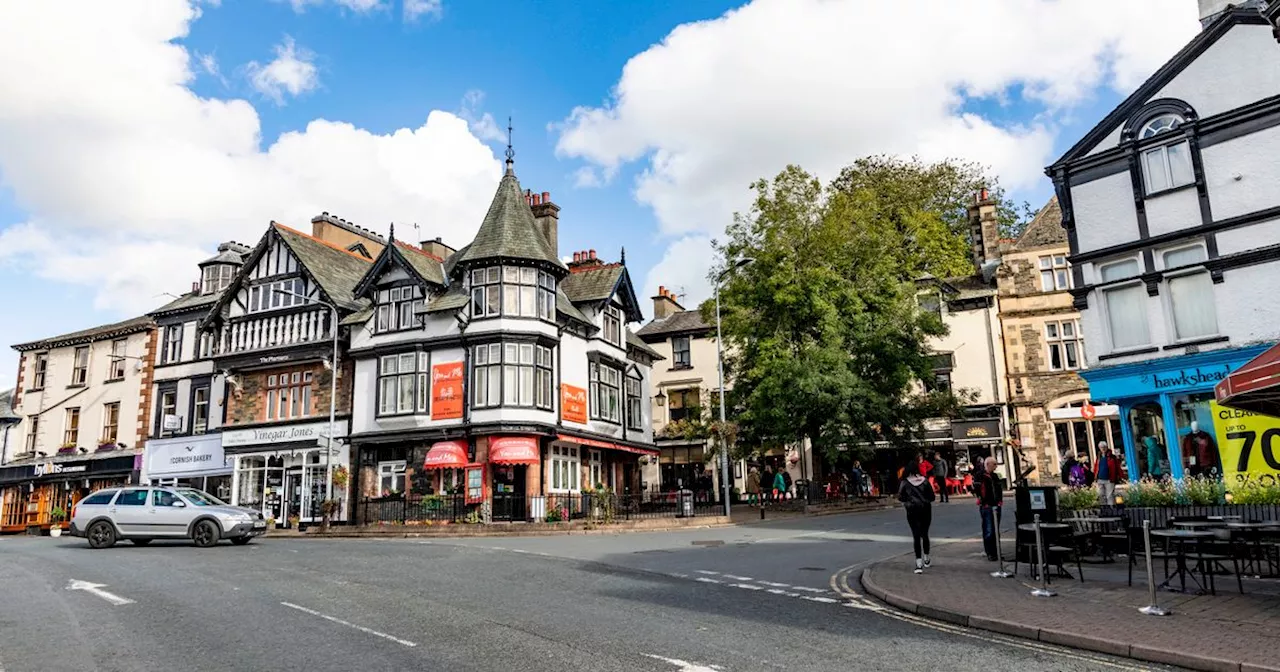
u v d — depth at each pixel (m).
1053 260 36.03
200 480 34.53
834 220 31.41
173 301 39.25
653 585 11.91
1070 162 20.38
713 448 32.25
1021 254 36.59
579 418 31.20
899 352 30.47
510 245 29.25
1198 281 18.45
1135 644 7.46
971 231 45.44
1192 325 18.44
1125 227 19.39
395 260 30.59
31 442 40.03
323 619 9.43
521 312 28.86
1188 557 10.23
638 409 37.75
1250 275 17.48
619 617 9.38
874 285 31.48
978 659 7.36
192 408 35.59
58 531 34.00
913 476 12.82
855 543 17.80
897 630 8.64
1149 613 8.83
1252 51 17.81
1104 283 19.72
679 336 44.31
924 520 12.66
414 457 29.31
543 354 29.30
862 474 34.75
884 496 35.31
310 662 7.39
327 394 31.81
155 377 37.09
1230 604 9.31
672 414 43.72
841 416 28.16
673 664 7.18
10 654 7.87
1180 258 18.67
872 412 29.09
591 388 32.81
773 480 35.28
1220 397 10.05
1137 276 19.12
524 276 29.20
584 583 12.22
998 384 36.59
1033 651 7.70
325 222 37.06
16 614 10.12
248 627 9.03
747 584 11.98
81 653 7.88
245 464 33.12
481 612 9.77
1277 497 13.04
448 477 28.75
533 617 9.41
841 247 31.33
